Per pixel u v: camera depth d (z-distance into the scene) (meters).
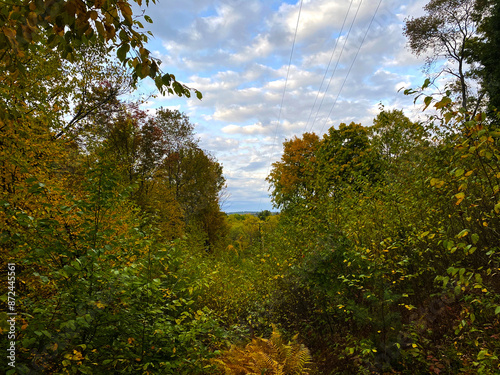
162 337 3.30
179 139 27.45
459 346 3.54
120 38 2.10
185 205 25.66
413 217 5.19
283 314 6.79
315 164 7.21
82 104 13.41
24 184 3.61
